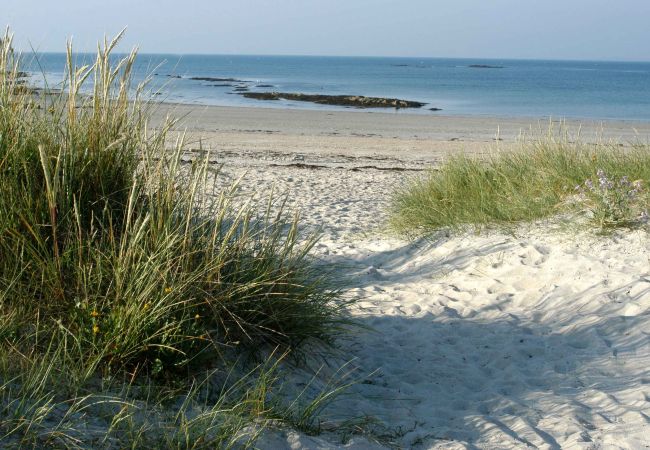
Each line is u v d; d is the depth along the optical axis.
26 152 3.79
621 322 4.80
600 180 6.51
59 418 2.80
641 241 6.00
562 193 7.23
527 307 5.40
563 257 6.02
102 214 3.85
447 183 8.16
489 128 26.64
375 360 4.54
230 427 3.02
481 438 3.47
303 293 4.23
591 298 5.23
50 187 3.40
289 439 3.12
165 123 4.23
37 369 3.02
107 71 3.94
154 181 4.05
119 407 3.01
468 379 4.29
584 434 3.45
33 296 3.43
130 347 3.31
